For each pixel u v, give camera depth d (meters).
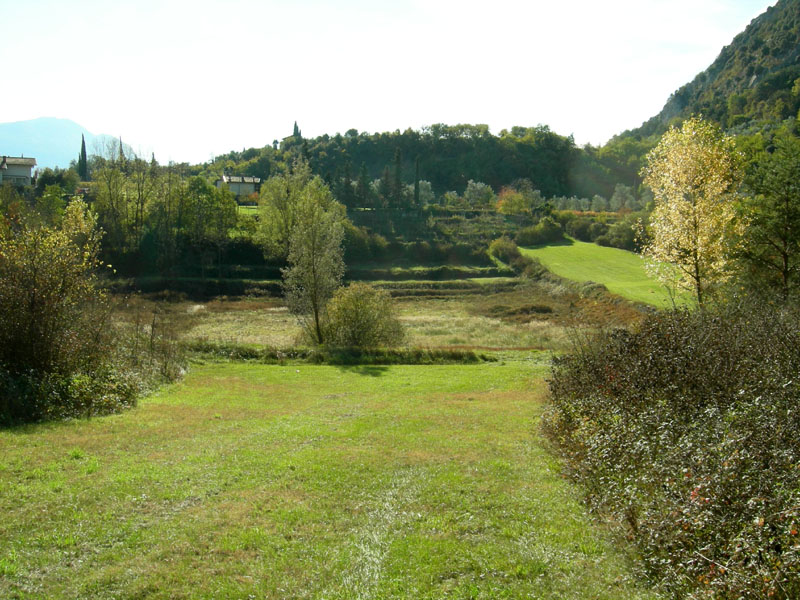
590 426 10.25
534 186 138.50
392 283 71.81
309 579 6.45
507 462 11.49
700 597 5.32
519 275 74.94
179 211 71.81
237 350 31.47
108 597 5.93
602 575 6.48
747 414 7.68
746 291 20.92
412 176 145.50
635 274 65.00
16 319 15.54
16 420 13.56
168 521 7.98
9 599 5.74
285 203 72.81
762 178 26.25
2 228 17.67
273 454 11.93
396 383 24.92
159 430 13.88
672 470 6.99
